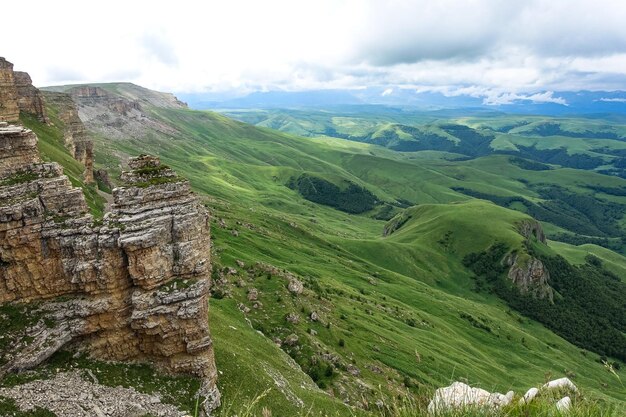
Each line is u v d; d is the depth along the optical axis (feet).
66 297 142.31
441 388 49.90
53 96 531.91
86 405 124.98
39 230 138.62
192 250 155.53
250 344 242.37
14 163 153.99
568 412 43.52
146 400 136.56
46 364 133.08
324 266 654.53
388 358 361.10
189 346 152.15
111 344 145.48
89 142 538.88
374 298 583.99
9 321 133.80
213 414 149.28
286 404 185.47
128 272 146.61
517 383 467.52
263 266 417.28
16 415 114.52
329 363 288.92
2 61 345.31
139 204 151.12
